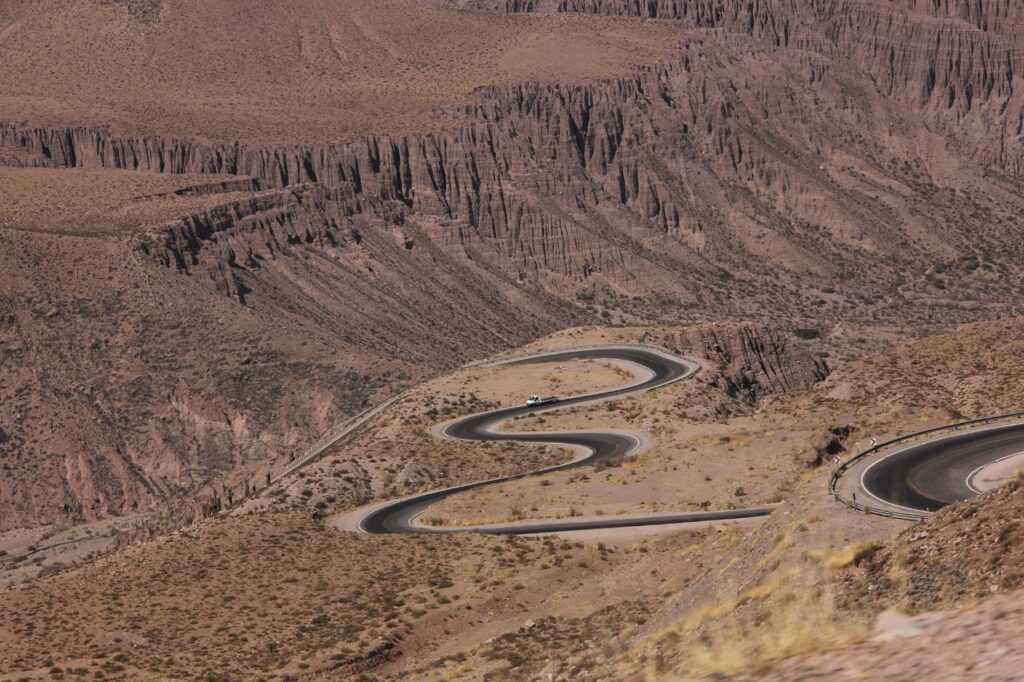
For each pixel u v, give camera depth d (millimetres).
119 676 82562
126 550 115875
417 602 93125
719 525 98625
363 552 107750
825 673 22141
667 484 114750
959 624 22500
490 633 84250
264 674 81250
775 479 109750
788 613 37062
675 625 47094
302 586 100438
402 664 83625
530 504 116000
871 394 134875
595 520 107625
